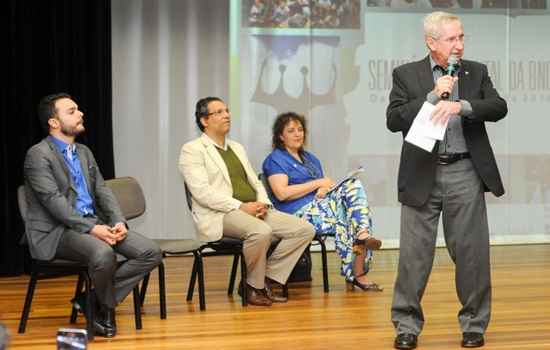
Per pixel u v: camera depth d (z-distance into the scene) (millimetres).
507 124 8023
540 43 8055
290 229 5109
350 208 5398
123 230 4305
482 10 7969
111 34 7316
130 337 4133
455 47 3584
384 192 7852
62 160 4340
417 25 7887
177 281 5973
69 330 1999
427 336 4035
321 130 7793
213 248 5066
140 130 7508
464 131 3656
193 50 7574
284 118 5641
